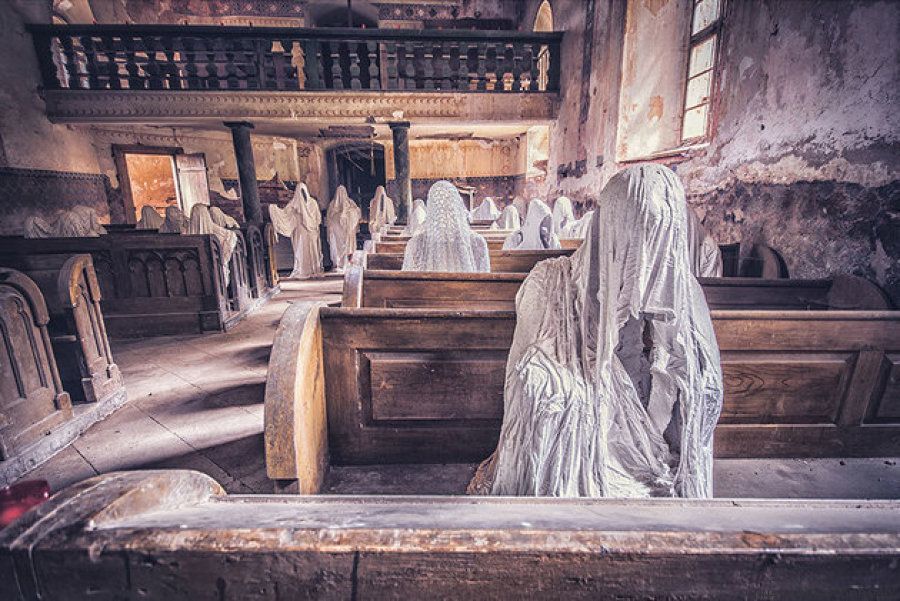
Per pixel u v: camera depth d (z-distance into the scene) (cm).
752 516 60
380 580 54
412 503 67
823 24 276
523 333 140
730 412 190
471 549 52
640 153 561
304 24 1201
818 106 281
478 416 182
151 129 939
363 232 1463
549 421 120
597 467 122
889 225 240
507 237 514
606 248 129
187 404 315
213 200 1084
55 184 730
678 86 488
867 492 178
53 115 703
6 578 52
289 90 730
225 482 224
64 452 252
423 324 171
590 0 666
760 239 336
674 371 132
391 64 794
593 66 663
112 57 698
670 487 129
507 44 781
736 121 359
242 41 720
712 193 392
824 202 279
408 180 823
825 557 52
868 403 193
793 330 182
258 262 673
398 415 180
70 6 795
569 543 52
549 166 892
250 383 353
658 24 515
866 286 246
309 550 52
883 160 242
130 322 477
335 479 177
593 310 134
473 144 1279
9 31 646
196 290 490
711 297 269
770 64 321
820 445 196
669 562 52
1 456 222
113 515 54
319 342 165
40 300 250
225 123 757
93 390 292
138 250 466
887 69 238
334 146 1380
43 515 54
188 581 53
